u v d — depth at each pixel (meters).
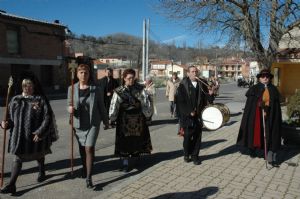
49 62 33.56
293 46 14.27
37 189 5.60
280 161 7.05
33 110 5.48
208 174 6.21
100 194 5.42
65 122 12.98
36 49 32.25
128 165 6.84
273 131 6.72
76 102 5.63
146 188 5.50
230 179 5.93
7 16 29.05
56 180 6.03
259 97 6.92
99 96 5.79
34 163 7.02
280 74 21.03
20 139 5.37
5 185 5.51
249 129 7.02
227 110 11.12
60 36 34.50
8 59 29.50
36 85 5.62
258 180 5.89
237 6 12.24
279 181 5.84
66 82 35.50
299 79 20.80
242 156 7.45
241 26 12.09
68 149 8.41
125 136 6.47
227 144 8.64
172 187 5.55
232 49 12.99
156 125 12.43
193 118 6.80
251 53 12.64
